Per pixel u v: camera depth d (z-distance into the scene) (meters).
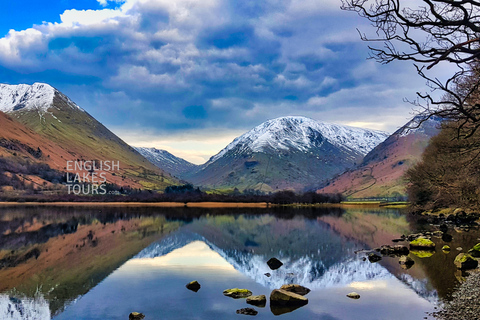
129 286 26.86
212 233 63.84
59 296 24.56
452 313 19.03
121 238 56.72
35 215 108.50
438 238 46.44
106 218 98.62
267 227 73.88
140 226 76.75
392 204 172.62
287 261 36.66
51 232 65.19
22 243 51.41
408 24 13.28
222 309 21.30
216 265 34.78
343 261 35.72
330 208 158.12
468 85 18.58
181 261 37.00
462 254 30.28
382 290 24.36
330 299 22.75
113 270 32.78
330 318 19.38
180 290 25.64
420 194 91.25
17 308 22.20
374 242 49.50
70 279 29.48
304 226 75.00
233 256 39.97
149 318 20.05
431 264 31.20
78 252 43.22
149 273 31.36
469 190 62.81
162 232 65.38
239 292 24.50
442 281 25.39
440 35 14.36
